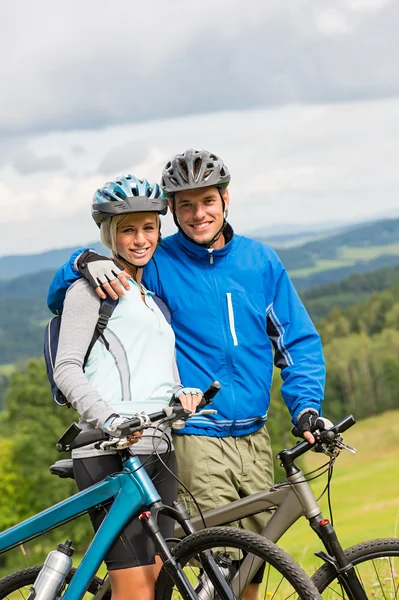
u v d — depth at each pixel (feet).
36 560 142.00
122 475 11.60
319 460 185.47
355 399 351.05
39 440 175.42
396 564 11.80
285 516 12.01
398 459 271.49
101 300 12.07
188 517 11.62
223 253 13.84
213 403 13.46
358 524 134.21
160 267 13.91
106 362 11.93
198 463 13.42
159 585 11.53
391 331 375.66
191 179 13.51
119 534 11.54
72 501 11.88
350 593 11.46
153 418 11.09
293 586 10.66
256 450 13.75
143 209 12.46
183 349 13.61
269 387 13.82
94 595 12.75
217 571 11.30
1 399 488.85
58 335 12.29
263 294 13.89
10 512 174.40
